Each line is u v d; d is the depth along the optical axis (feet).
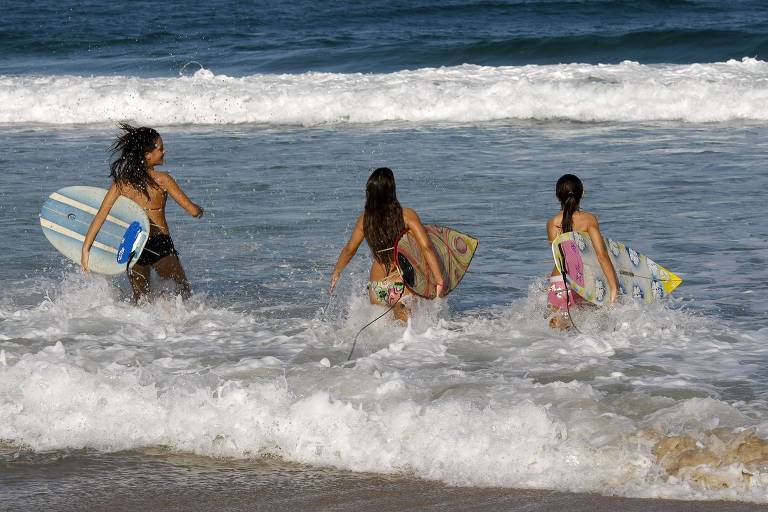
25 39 430.20
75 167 171.53
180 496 55.83
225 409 63.93
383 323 85.25
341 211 133.90
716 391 67.97
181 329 87.15
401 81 257.96
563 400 64.34
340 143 197.57
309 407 62.54
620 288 87.71
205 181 157.28
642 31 340.59
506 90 236.02
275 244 117.60
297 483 57.06
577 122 224.33
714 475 54.13
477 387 67.62
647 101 228.02
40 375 68.54
